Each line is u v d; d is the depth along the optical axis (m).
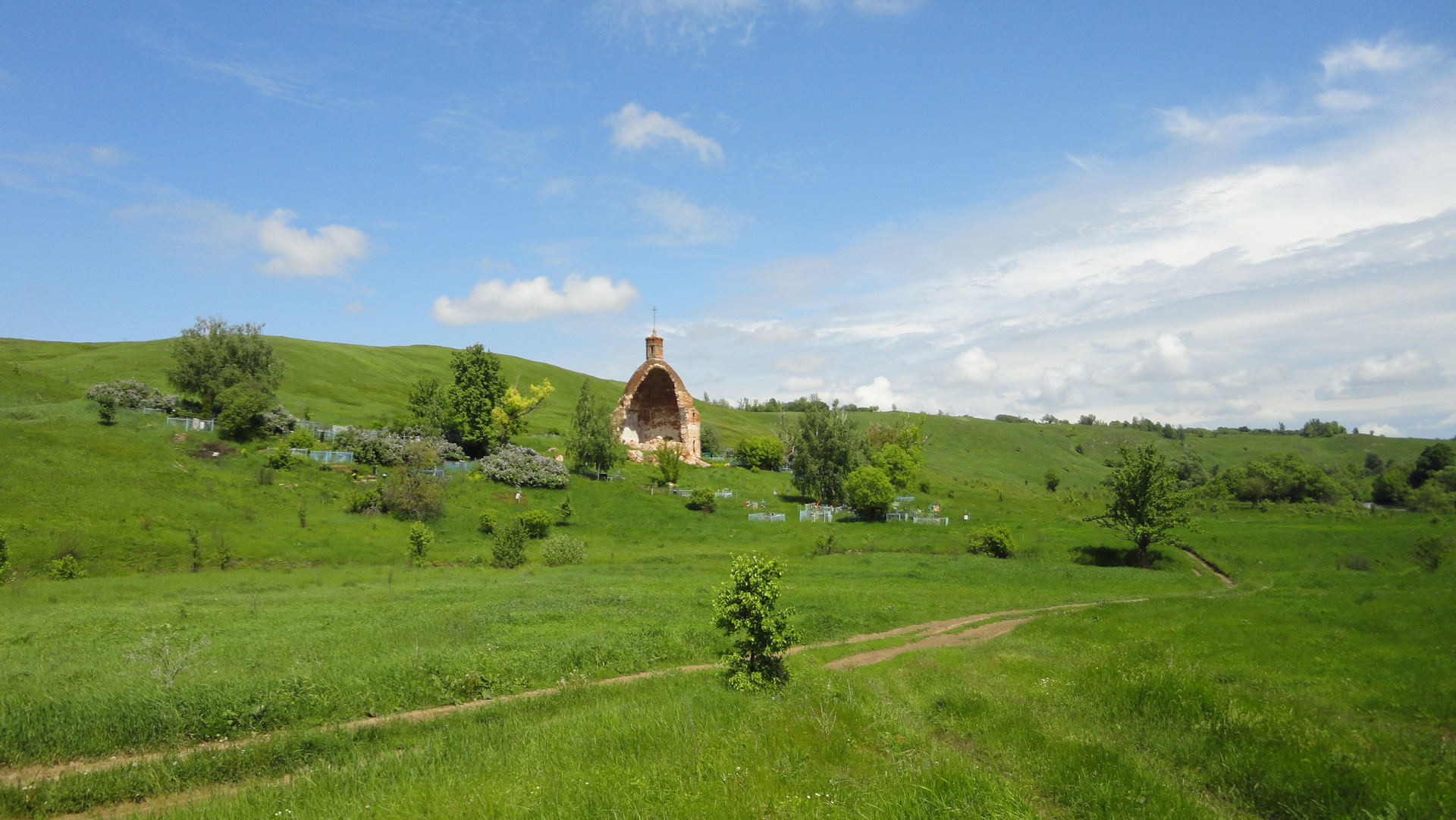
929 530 58.06
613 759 9.98
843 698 12.84
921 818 7.95
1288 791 9.42
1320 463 153.75
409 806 8.35
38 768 10.38
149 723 11.73
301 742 11.32
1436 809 8.55
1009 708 13.04
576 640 19.36
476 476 62.47
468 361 70.62
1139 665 16.50
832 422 72.56
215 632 19.83
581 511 60.31
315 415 77.44
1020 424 191.38
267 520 45.47
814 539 54.59
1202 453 168.12
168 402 61.22
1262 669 16.70
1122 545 49.91
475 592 29.08
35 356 82.88
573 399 132.75
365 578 34.56
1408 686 14.52
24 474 42.44
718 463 85.94
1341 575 40.34
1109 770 9.84
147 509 42.28
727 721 11.92
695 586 32.41
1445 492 83.50
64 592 28.09
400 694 14.40
